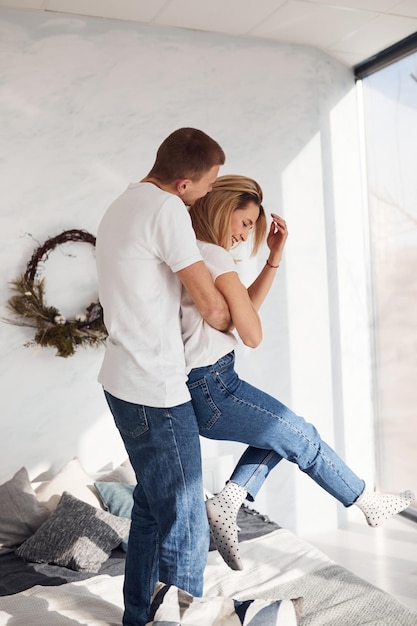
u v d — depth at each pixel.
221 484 4.02
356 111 4.78
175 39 4.13
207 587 2.90
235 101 4.29
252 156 4.34
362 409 4.80
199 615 1.84
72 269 3.89
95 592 2.84
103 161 3.97
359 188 4.80
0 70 3.75
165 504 2.00
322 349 4.59
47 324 3.80
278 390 4.45
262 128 4.36
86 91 3.92
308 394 4.55
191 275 1.91
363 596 2.69
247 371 4.36
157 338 1.95
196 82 4.19
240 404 2.05
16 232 3.79
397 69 4.42
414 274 4.40
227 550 2.25
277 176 4.41
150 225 1.93
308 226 4.52
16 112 3.78
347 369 4.72
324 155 4.57
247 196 2.18
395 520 4.66
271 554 3.21
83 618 2.58
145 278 1.95
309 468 2.15
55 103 3.86
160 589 1.92
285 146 4.43
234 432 2.08
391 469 4.72
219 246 2.10
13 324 3.78
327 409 4.62
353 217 4.76
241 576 2.99
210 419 2.06
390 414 4.70
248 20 4.02
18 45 3.78
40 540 3.20
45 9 3.80
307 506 4.56
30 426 3.83
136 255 1.95
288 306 4.48
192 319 2.03
